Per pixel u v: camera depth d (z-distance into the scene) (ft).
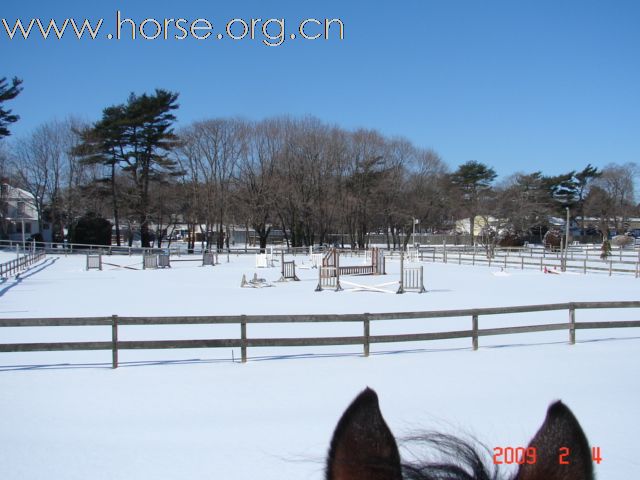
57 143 221.66
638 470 17.95
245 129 231.30
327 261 113.50
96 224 207.82
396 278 113.80
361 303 69.00
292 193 226.79
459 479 4.43
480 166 297.53
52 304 66.44
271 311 60.13
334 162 235.20
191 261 175.52
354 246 250.78
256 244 327.67
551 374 32.48
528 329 41.09
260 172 233.76
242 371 33.27
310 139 231.09
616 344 42.52
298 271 134.82
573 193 317.42
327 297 76.64
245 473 18.19
